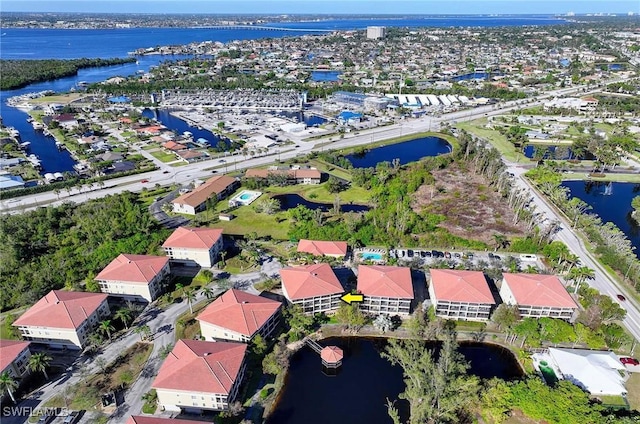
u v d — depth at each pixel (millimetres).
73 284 120438
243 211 166250
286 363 93500
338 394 88938
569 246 139750
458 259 132750
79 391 87438
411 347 92625
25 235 143500
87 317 99250
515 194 166125
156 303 113688
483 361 95562
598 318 99938
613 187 193375
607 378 86062
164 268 119750
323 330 105062
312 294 105688
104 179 197750
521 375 91812
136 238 137750
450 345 89125
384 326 101500
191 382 80562
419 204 168750
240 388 87938
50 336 97250
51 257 132000
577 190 189750
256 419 81812
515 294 106188
